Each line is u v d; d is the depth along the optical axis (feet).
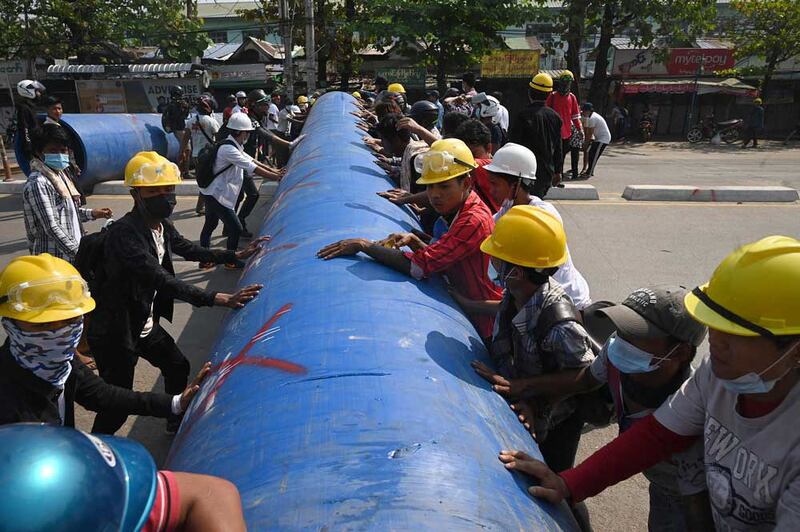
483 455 4.59
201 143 38.37
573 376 6.73
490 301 8.52
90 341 10.09
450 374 5.62
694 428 5.23
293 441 4.38
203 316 18.58
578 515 8.04
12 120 73.46
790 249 3.88
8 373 6.02
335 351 5.53
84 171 34.99
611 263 23.21
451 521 3.69
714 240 26.25
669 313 5.57
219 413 5.33
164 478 3.24
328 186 11.36
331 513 3.67
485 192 11.48
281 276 7.83
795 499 4.00
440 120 36.19
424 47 77.20
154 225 10.14
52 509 2.30
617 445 5.44
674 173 47.50
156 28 90.89
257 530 3.66
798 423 4.10
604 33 77.92
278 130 45.21
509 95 85.20
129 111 78.23
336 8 91.09
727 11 117.08
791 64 89.56
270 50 102.53
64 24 86.17
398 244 8.48
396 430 4.42
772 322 3.81
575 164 42.16
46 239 13.67
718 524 4.86
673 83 84.48
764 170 50.03
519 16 70.28
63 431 2.65
